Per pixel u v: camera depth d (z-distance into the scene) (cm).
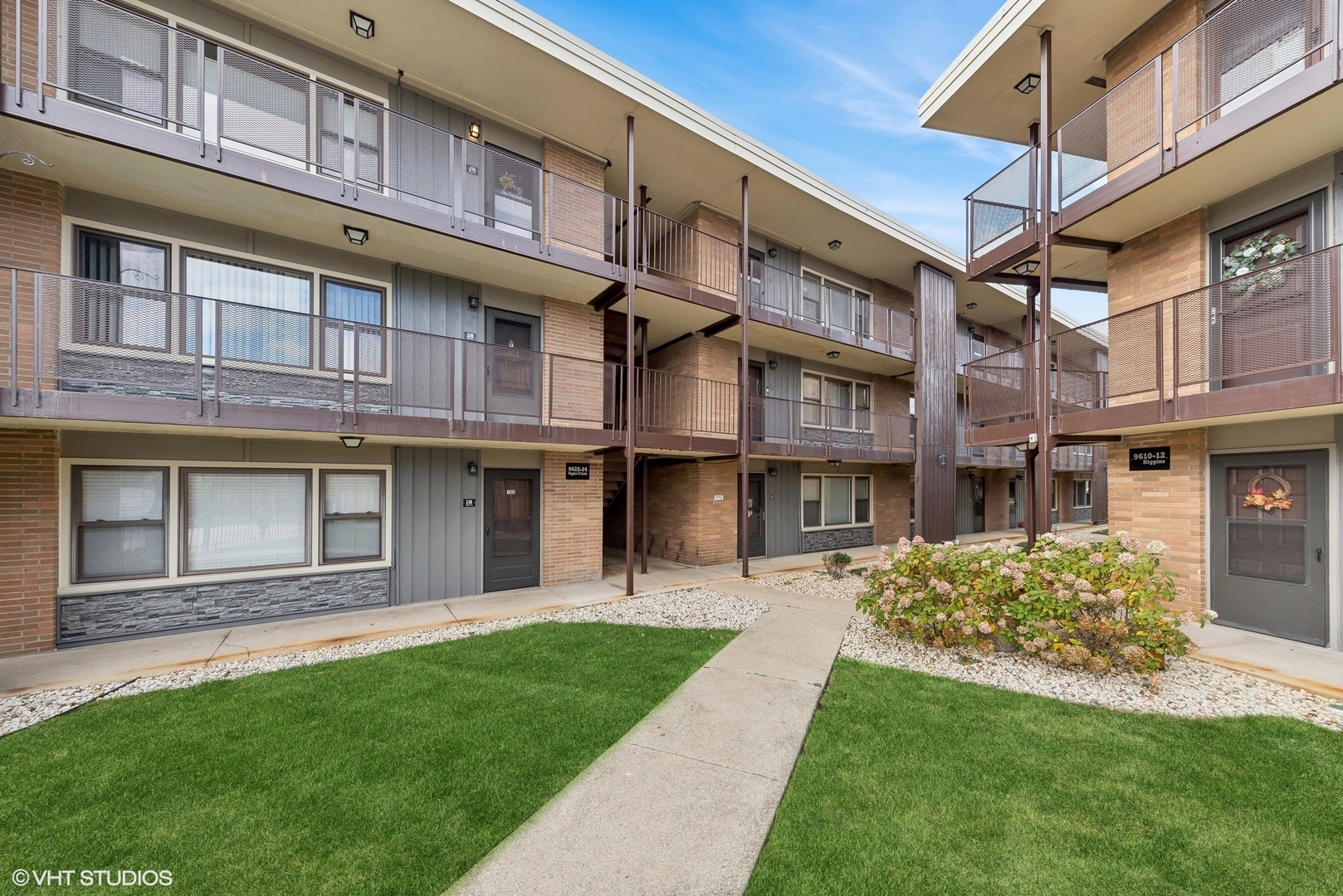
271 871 237
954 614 505
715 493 1123
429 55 680
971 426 874
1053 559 512
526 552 861
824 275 1321
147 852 249
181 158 506
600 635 597
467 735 360
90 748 340
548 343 875
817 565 1112
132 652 531
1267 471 568
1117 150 667
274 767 320
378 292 730
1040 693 434
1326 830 262
